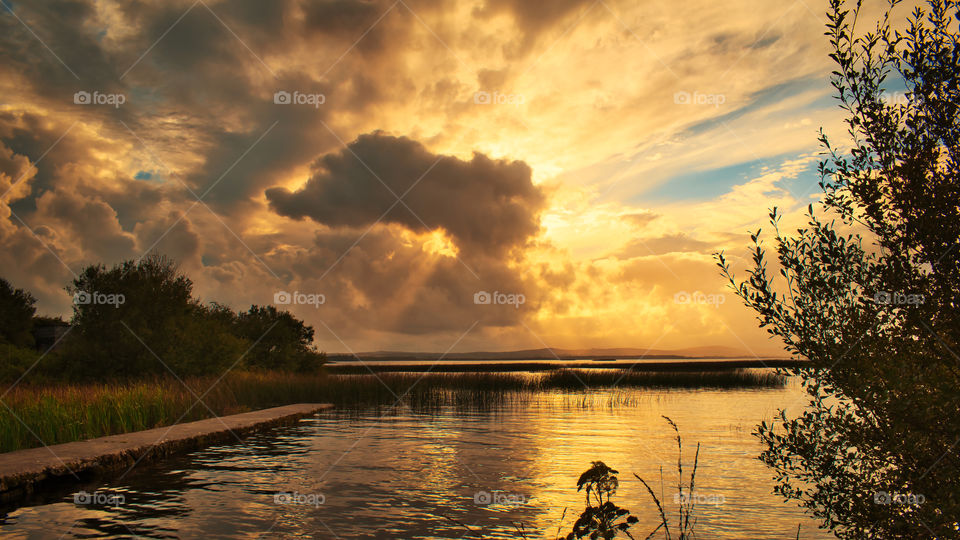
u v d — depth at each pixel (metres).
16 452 12.86
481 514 9.44
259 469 13.15
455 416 25.09
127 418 18.17
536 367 89.50
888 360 4.44
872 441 4.49
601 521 3.81
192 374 31.70
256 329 51.19
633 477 12.34
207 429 17.61
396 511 9.60
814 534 8.41
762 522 9.02
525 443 17.16
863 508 4.57
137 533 8.31
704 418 23.27
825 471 4.80
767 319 5.04
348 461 14.17
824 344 4.70
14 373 28.48
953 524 4.04
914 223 4.49
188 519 9.05
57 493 10.76
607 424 21.77
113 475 12.42
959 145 4.44
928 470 4.20
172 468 13.27
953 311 4.28
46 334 51.78
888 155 4.61
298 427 21.16
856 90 4.77
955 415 4.07
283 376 43.41
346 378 47.72
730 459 14.40
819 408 4.84
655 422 22.20
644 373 53.97
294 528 8.61
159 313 31.25
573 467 13.47
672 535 8.36
